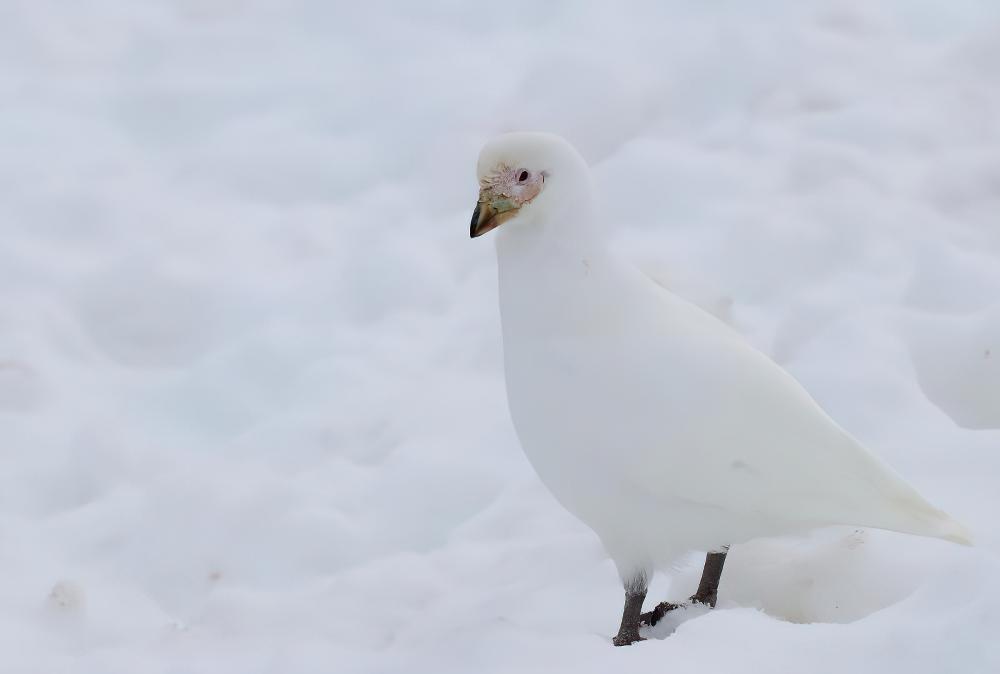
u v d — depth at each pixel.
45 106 15.84
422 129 14.59
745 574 7.68
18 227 13.42
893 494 6.86
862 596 7.24
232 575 9.02
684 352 6.92
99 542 9.37
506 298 7.14
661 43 15.02
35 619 8.35
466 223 13.20
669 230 12.34
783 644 5.80
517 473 9.58
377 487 9.60
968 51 14.39
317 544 9.11
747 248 11.64
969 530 6.93
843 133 13.35
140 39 17.12
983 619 5.47
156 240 13.23
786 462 6.86
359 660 6.63
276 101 15.63
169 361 11.86
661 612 7.41
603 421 6.89
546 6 16.86
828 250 11.50
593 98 14.12
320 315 12.02
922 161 12.89
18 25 17.22
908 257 11.33
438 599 8.22
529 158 6.92
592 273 6.97
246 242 13.22
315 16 17.30
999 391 9.48
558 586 7.98
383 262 12.40
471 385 10.78
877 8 15.63
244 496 9.43
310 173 14.36
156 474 10.06
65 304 12.34
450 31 16.80
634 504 7.01
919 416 8.85
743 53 14.37
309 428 10.39
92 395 11.24
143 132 15.47
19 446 10.38
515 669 6.09
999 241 11.76
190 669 6.91
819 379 9.30
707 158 13.11
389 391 10.79
